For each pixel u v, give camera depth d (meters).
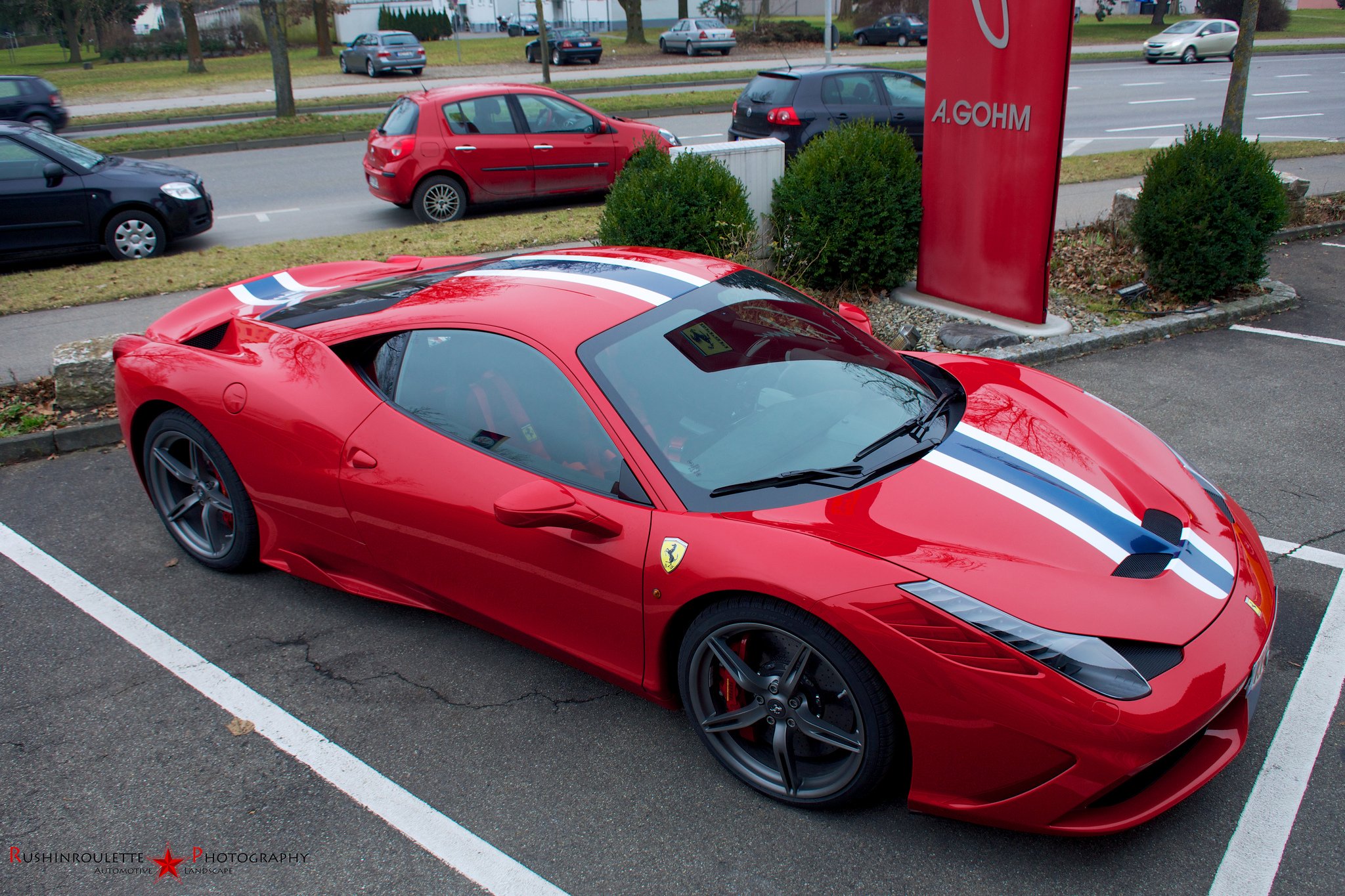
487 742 2.94
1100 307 7.09
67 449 5.14
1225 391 5.61
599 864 2.47
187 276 8.30
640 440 2.78
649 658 2.78
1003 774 2.30
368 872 2.47
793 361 3.14
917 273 7.57
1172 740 2.19
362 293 3.79
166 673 3.30
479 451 3.04
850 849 2.49
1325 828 2.51
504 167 11.32
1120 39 40.84
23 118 18.75
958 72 6.69
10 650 3.44
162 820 2.66
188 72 37.34
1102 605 2.32
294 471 3.41
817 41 41.75
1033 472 2.79
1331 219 9.73
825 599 2.35
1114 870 2.40
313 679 3.26
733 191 7.00
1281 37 40.47
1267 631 2.50
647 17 54.94
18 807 2.71
